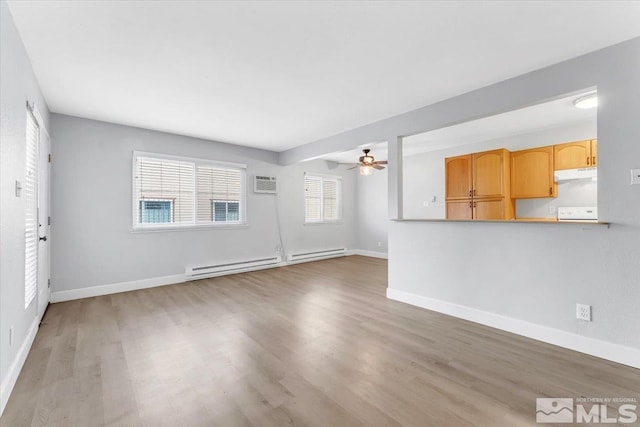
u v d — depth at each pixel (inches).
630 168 84.4
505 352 93.6
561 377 79.2
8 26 71.9
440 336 105.9
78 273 153.5
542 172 178.1
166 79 110.0
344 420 63.2
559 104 136.6
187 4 70.4
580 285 93.7
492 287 115.1
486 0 69.2
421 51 91.4
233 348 96.8
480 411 65.9
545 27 79.2
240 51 91.3
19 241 84.4
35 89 106.3
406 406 67.7
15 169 79.6
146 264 175.2
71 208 151.4
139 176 173.9
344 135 180.7
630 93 84.3
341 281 190.1
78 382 77.2
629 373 80.8
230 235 212.8
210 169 203.8
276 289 170.7
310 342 101.1
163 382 77.4
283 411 66.1
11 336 76.0
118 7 71.4
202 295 158.6
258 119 157.3
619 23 77.3
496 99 113.0
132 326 115.4
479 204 197.2
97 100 130.4
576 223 93.6
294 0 69.1
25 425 61.8
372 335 106.8
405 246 145.9
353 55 93.7
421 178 249.1
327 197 286.2
